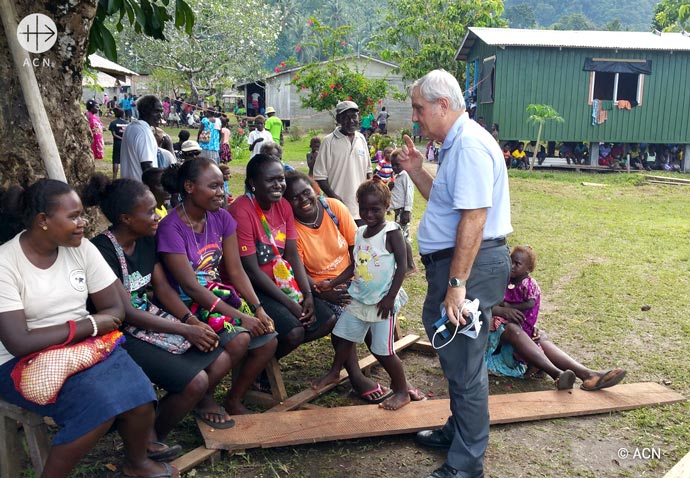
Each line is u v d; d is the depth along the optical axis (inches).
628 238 364.5
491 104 750.5
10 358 113.4
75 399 108.4
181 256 139.5
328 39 944.9
